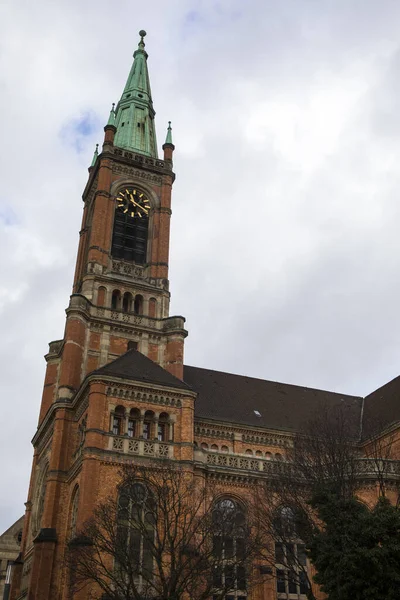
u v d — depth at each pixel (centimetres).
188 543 3881
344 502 3481
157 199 7731
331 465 4356
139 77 9138
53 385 6788
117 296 6862
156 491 4184
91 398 4975
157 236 7475
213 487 4909
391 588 3066
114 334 6488
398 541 3169
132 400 5106
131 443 4897
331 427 5044
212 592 4128
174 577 3731
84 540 4075
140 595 3866
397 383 7381
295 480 4516
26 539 6297
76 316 6297
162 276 7169
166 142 8325
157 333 6662
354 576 3150
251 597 4644
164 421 5159
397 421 6141
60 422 5669
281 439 6475
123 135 8406
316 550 3478
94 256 6912
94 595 4206
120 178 7631
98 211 7225
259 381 7531
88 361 6241
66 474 5459
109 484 4666
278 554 4653
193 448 5100
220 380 7175
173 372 6419
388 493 5006
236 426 6319
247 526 4409
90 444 4759
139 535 4375
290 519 4456
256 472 5197
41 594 4850
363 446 6438
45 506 5316
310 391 7769
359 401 7881
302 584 4234
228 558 4172
